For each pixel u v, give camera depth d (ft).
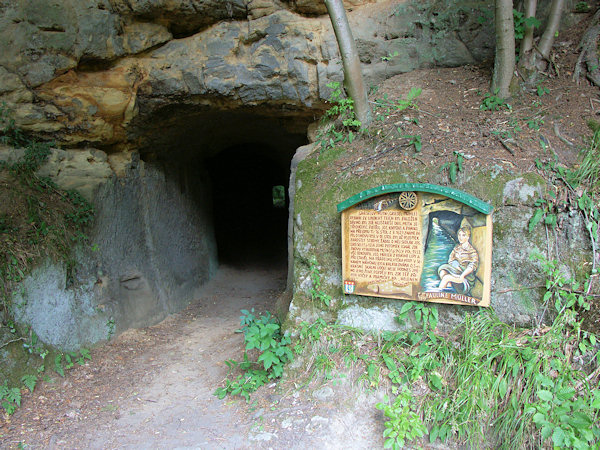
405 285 12.05
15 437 11.80
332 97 15.69
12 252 14.65
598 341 10.04
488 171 11.74
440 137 13.46
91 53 17.28
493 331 11.10
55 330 15.64
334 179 13.89
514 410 9.93
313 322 13.47
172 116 20.38
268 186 48.60
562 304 10.68
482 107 14.70
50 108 17.06
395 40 17.97
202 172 29.99
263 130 25.29
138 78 18.61
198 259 28.07
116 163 20.29
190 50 18.40
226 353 17.22
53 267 15.89
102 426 12.39
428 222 11.66
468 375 10.61
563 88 14.48
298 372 12.84
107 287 18.71
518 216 11.23
